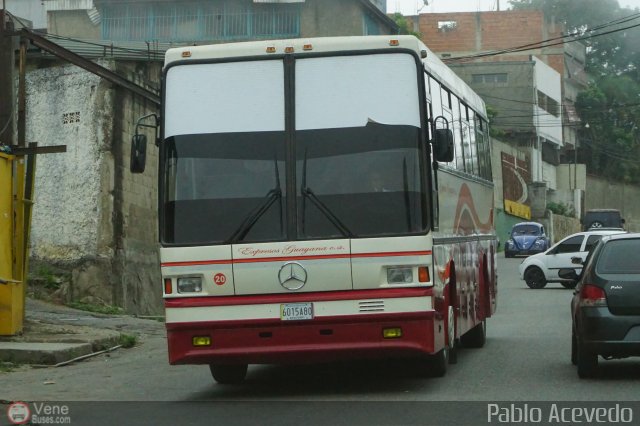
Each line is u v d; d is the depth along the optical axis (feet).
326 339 34.96
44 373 46.75
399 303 34.78
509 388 37.50
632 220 294.25
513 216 220.02
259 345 35.19
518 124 238.89
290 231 35.32
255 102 36.50
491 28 262.67
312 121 36.14
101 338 56.39
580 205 263.90
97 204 78.74
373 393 36.96
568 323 69.62
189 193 36.06
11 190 56.80
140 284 82.94
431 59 41.06
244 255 35.27
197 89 36.81
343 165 35.70
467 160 50.37
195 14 140.77
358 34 138.21
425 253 34.96
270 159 35.96
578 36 285.43
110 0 141.59
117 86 79.82
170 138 36.55
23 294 58.08
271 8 139.44
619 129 278.26
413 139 35.78
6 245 56.24
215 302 35.29
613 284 38.14
